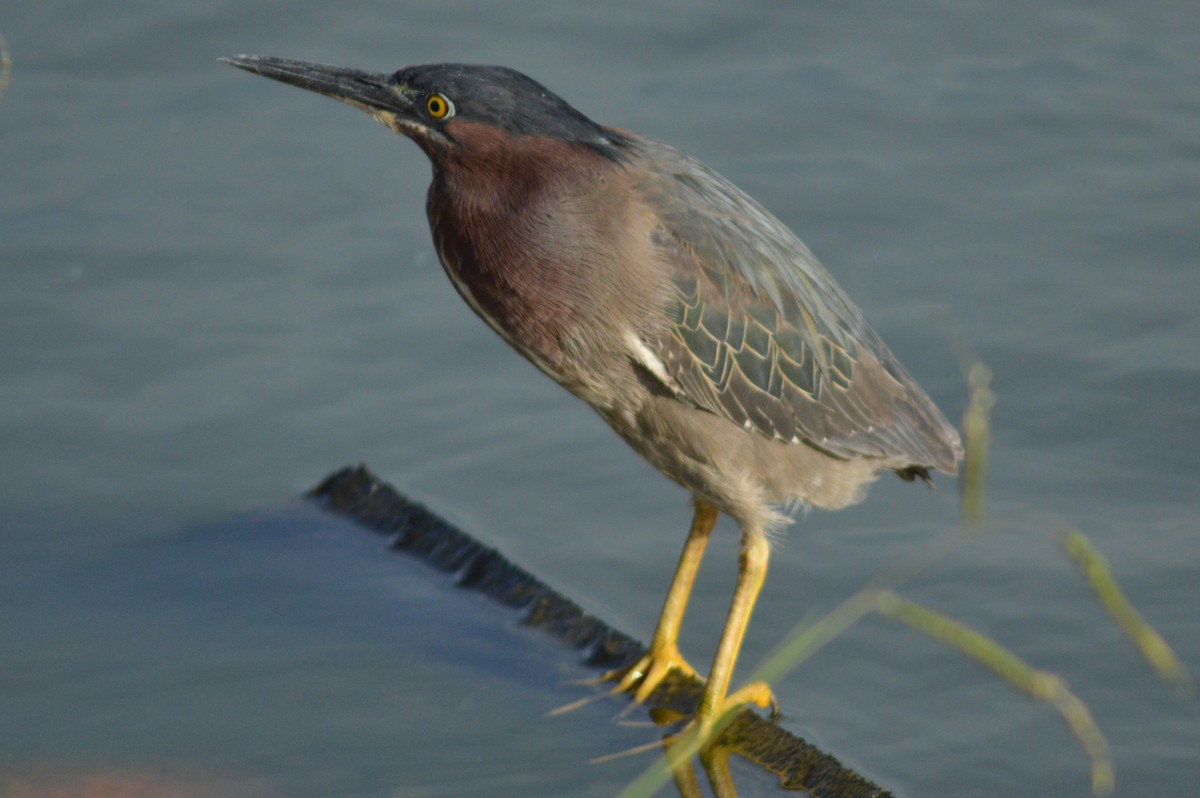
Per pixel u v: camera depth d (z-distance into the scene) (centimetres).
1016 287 1304
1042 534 1091
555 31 1619
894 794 861
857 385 1003
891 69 1555
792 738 920
